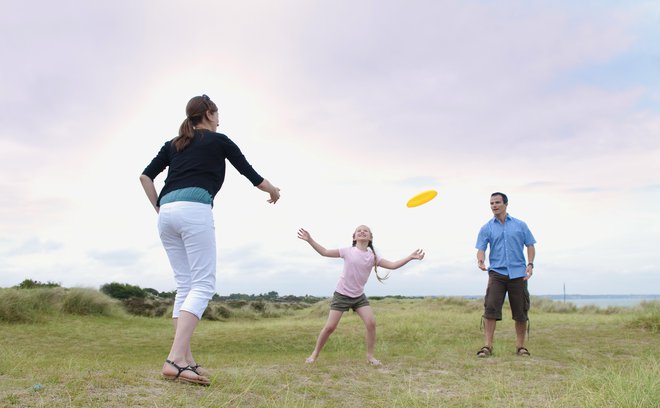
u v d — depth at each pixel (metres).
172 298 25.52
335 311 6.12
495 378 5.24
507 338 9.52
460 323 11.85
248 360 6.64
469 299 21.44
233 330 12.36
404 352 7.63
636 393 4.09
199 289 3.82
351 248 6.11
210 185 3.86
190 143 3.87
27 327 12.28
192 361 3.99
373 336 6.13
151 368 4.96
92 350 9.77
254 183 4.02
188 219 3.73
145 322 15.30
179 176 3.81
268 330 12.04
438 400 4.27
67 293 15.38
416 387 4.85
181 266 3.99
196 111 4.02
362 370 5.59
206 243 3.80
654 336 9.21
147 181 4.05
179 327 3.77
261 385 4.29
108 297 16.59
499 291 7.10
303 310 23.77
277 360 6.68
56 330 12.23
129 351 9.76
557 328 10.49
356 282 6.08
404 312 16.83
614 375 4.74
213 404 3.42
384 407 4.08
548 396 4.45
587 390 4.39
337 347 9.84
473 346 8.16
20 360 5.00
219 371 4.61
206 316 19.23
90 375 3.83
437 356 6.89
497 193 7.25
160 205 3.88
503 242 7.15
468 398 4.38
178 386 3.69
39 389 3.34
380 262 6.10
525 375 5.50
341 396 4.36
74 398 3.21
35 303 14.18
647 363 5.98
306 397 4.19
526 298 7.14
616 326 10.54
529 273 7.14
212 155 3.86
